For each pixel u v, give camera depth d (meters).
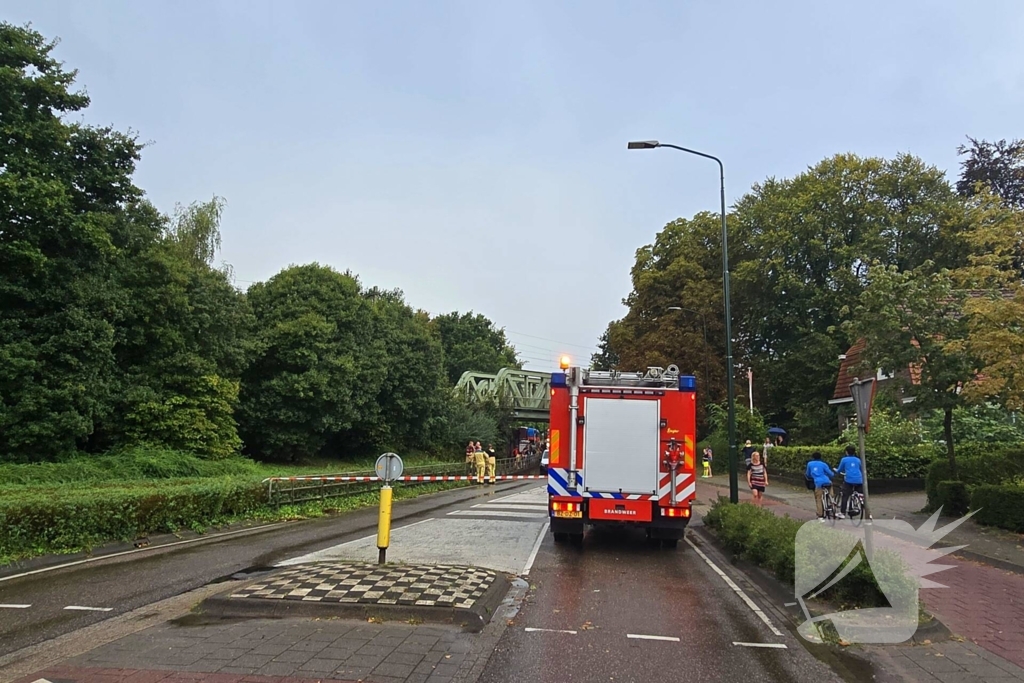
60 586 8.20
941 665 5.72
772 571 8.95
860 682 5.30
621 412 11.84
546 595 8.13
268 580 7.70
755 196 46.94
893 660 5.85
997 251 13.71
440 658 5.46
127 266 20.50
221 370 24.75
